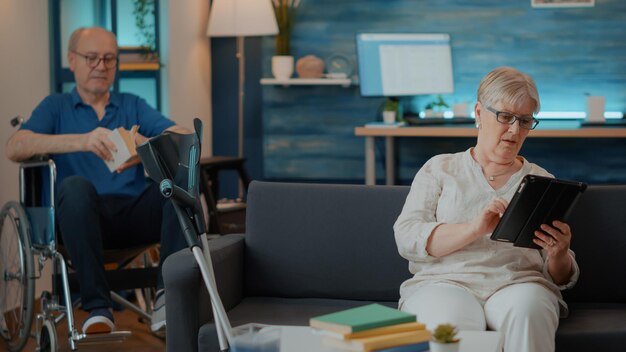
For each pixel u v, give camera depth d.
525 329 2.17
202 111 5.58
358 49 5.29
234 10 5.31
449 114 5.54
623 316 2.45
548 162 5.55
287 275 2.79
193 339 2.40
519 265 2.42
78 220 3.19
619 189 2.69
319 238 2.78
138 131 3.71
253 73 5.73
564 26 5.43
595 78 5.45
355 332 1.63
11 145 3.39
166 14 5.07
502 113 2.41
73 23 4.66
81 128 3.62
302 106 5.68
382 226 2.76
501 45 5.47
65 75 4.57
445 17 5.48
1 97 4.11
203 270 1.98
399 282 2.74
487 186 2.47
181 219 2.02
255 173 5.80
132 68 4.97
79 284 3.23
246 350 1.63
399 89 5.33
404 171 5.63
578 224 2.67
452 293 2.30
